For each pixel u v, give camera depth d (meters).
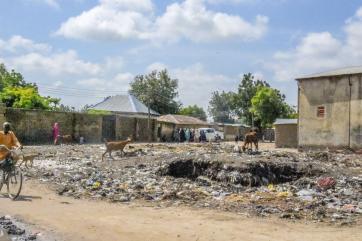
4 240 8.85
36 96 47.91
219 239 9.06
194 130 59.22
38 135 38.78
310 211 11.98
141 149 30.92
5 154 13.38
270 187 16.69
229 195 14.45
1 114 35.41
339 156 29.12
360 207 12.66
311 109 37.88
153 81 98.81
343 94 36.00
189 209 12.21
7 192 13.81
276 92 72.69
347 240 9.05
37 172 18.97
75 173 18.78
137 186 15.64
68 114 41.94
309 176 18.81
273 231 9.76
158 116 75.94
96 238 9.12
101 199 13.63
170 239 9.05
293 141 43.69
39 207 12.09
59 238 9.13
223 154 22.42
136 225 10.21
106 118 47.16
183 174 19.25
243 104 84.81
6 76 62.41
